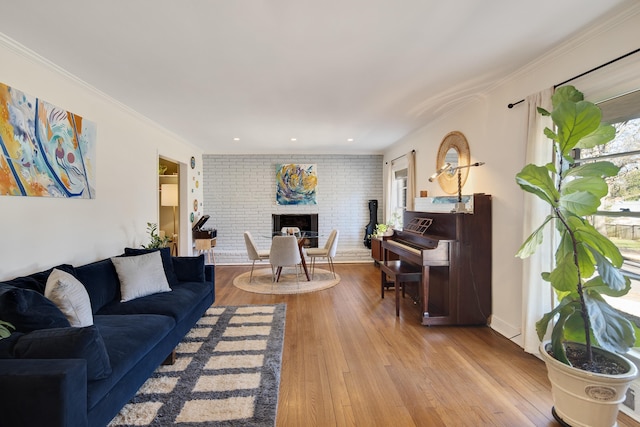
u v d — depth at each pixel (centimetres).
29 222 225
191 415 178
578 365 173
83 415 132
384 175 683
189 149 576
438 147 421
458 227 311
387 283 441
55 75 251
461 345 272
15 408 120
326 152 677
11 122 210
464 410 185
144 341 192
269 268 616
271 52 232
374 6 178
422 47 226
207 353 255
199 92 312
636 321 191
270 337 287
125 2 171
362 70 264
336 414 182
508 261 288
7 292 157
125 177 354
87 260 288
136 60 241
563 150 174
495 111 302
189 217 572
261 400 192
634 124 189
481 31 204
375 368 234
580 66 214
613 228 202
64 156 258
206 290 323
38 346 140
